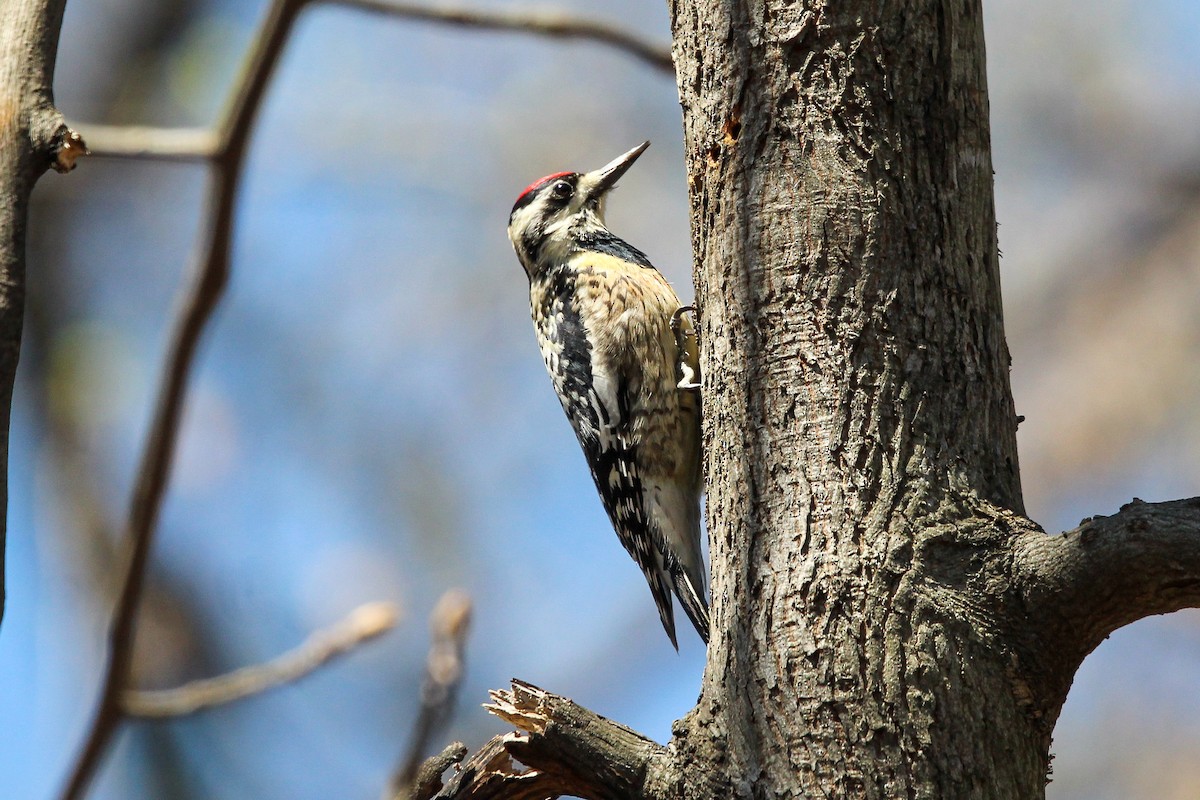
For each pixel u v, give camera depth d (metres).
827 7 6.76
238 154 10.33
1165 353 17.14
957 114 6.78
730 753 6.15
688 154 7.22
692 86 7.16
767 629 6.22
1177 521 5.50
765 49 6.87
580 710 6.45
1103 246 17.84
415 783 7.01
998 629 5.94
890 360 6.44
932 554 6.08
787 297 6.62
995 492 6.34
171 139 10.30
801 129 6.76
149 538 10.20
